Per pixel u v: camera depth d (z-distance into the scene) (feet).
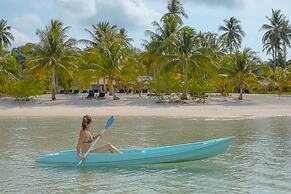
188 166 42.73
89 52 169.58
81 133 43.21
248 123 96.78
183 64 156.15
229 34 269.44
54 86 164.25
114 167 42.27
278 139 65.92
